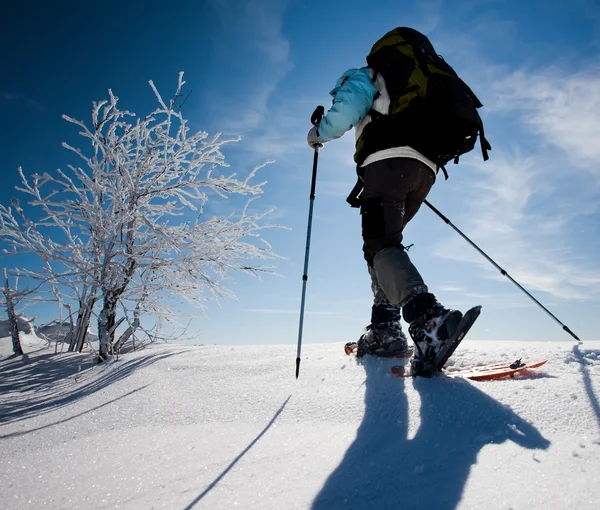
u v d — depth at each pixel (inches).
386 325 81.3
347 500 35.1
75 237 159.2
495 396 52.5
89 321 165.9
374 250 72.7
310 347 110.1
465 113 68.5
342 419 55.1
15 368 142.0
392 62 73.5
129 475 45.4
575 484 32.4
